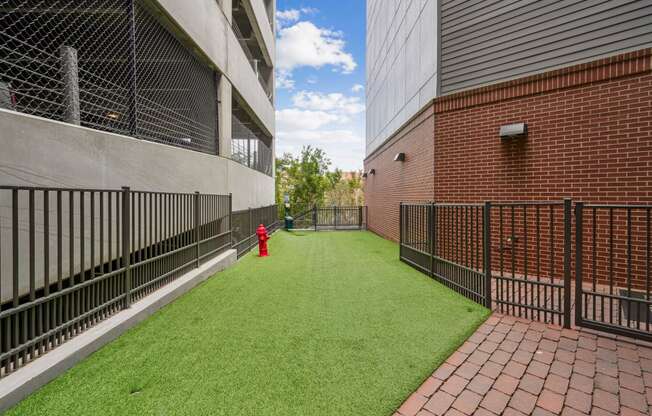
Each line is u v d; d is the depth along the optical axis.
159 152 5.43
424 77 8.05
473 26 6.59
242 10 12.70
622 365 2.76
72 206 2.98
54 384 2.46
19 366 2.48
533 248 5.84
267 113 16.55
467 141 6.58
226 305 4.33
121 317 3.49
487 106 6.30
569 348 3.08
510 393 2.39
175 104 7.53
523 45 6.00
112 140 4.32
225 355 2.92
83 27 6.13
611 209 3.24
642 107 4.76
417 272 6.37
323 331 3.45
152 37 6.16
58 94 4.61
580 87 5.28
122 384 2.47
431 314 3.96
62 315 2.95
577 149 5.32
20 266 2.99
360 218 17.88
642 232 4.76
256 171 12.89
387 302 4.44
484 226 4.22
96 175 4.03
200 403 2.25
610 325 3.35
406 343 3.16
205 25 7.32
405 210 7.38
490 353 2.99
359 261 7.60
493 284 5.48
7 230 2.87
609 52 5.18
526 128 5.83
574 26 5.48
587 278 5.22
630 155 4.86
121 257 4.25
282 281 5.65
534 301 4.49
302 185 25.89
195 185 6.77
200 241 6.01
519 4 6.03
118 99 5.82
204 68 8.01
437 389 2.44
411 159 8.98
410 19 9.29
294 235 14.27
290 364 2.76
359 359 2.84
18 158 3.04
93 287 3.28
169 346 3.10
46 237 2.73
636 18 4.98
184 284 4.87
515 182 5.98
